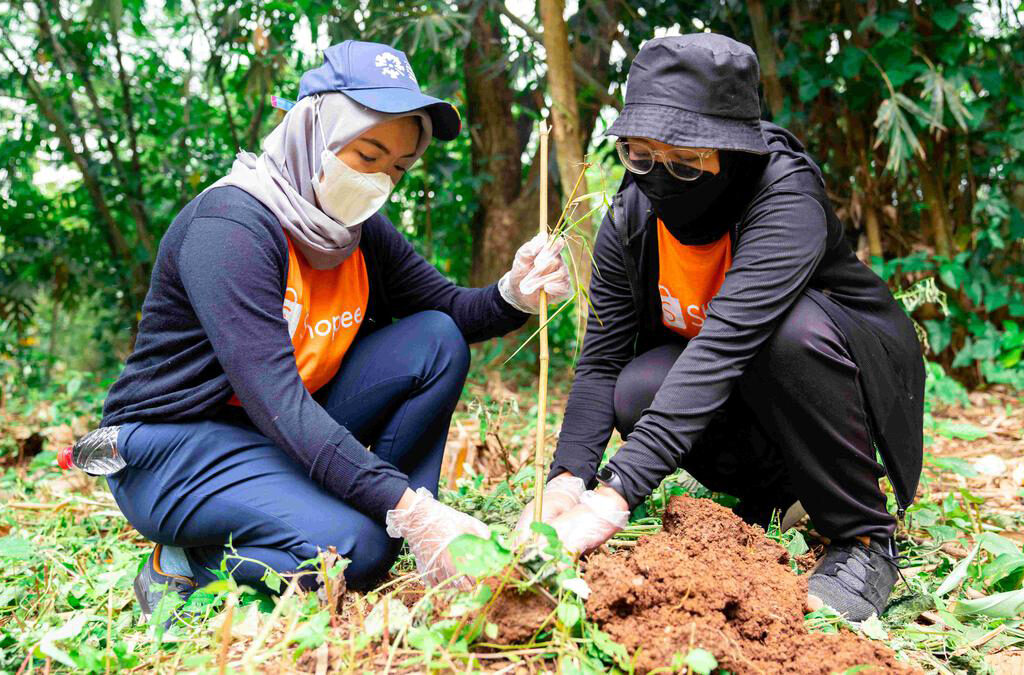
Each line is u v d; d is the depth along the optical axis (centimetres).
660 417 185
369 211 200
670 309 223
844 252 212
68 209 746
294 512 188
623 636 156
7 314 712
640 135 181
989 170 545
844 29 504
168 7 656
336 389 220
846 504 200
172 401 195
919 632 188
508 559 150
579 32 538
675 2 541
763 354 196
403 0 518
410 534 178
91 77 724
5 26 657
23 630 185
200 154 682
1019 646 183
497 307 226
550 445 365
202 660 145
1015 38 519
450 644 148
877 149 527
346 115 189
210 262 183
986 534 214
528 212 650
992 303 519
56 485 343
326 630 157
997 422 435
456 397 224
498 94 642
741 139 182
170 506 194
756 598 170
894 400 207
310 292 204
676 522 191
